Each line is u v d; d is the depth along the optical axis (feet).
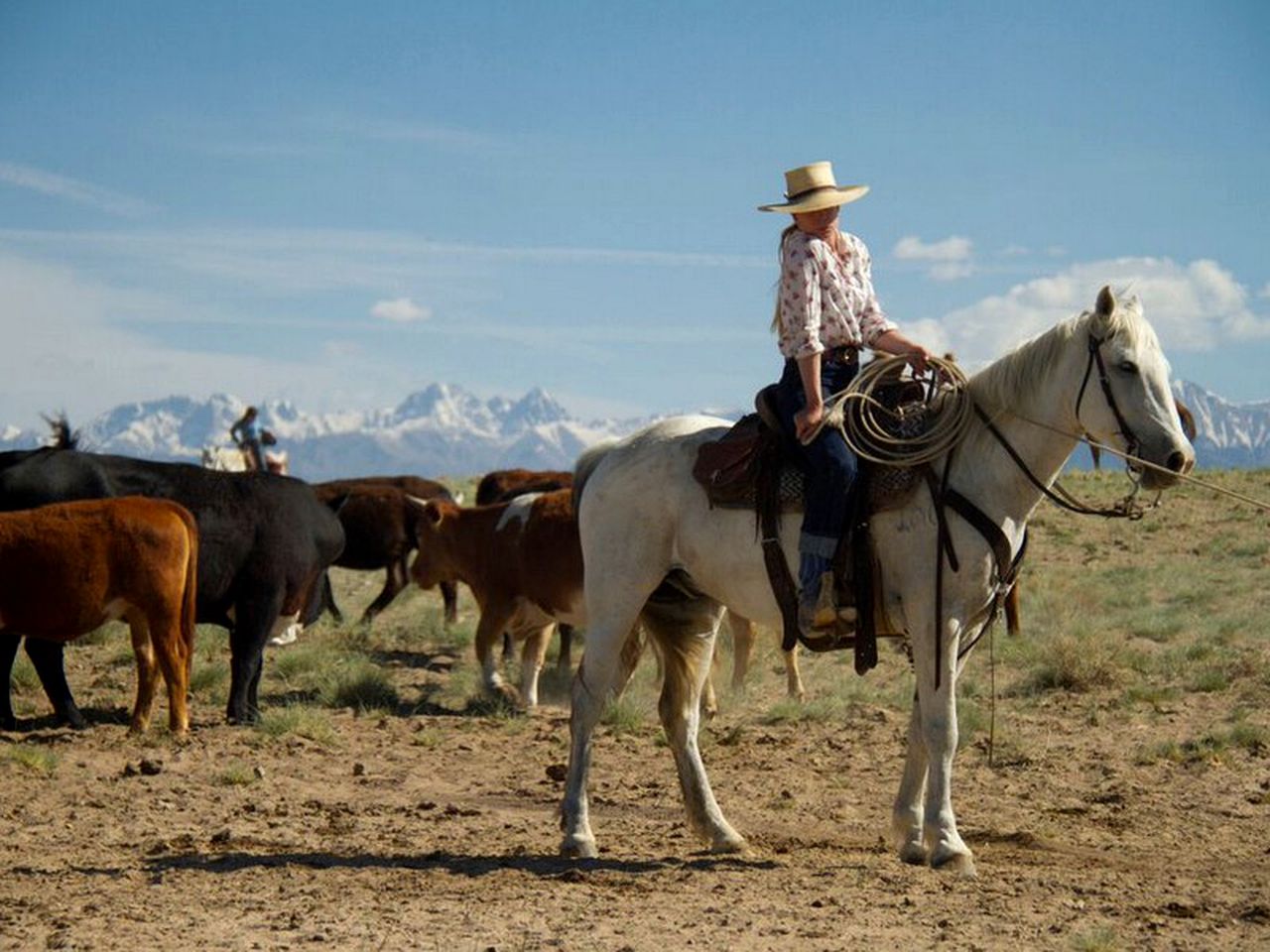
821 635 28.35
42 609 41.19
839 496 27.27
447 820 33.86
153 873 27.37
